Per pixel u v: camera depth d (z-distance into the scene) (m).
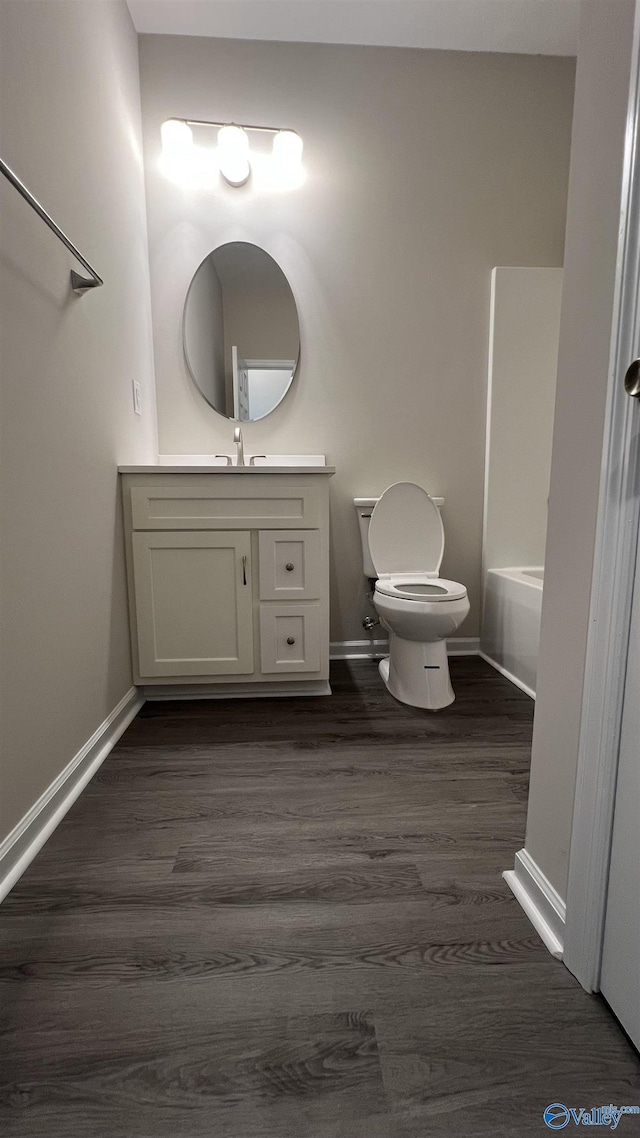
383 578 2.06
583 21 0.76
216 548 1.79
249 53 2.05
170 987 0.79
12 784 1.03
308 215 2.17
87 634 1.42
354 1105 0.64
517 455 2.32
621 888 0.72
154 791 1.32
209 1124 0.62
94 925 0.91
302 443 2.29
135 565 1.76
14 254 1.04
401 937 0.89
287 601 1.84
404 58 2.11
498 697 1.93
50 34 1.21
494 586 2.28
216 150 2.09
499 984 0.80
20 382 1.06
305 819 1.21
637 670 0.68
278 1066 0.69
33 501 1.12
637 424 0.67
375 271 2.22
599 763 0.74
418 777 1.38
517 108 2.18
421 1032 0.73
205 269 2.16
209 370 2.22
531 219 2.25
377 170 2.17
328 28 2.01
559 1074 0.68
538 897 0.92
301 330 2.23
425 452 2.34
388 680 2.00
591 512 0.76
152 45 2.02
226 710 1.82
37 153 1.14
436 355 2.29
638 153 0.64
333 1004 0.77
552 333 2.26
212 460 2.22
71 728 1.31
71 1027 0.73
